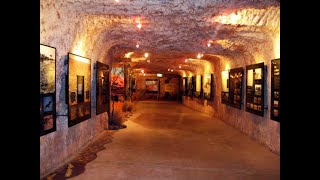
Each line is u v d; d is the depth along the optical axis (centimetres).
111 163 604
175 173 544
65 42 585
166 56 1458
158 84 3366
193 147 790
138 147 773
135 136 945
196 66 1992
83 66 706
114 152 707
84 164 591
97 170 550
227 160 651
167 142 855
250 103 940
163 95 3359
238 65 1147
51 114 511
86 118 739
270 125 772
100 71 909
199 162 629
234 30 769
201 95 1886
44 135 493
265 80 817
